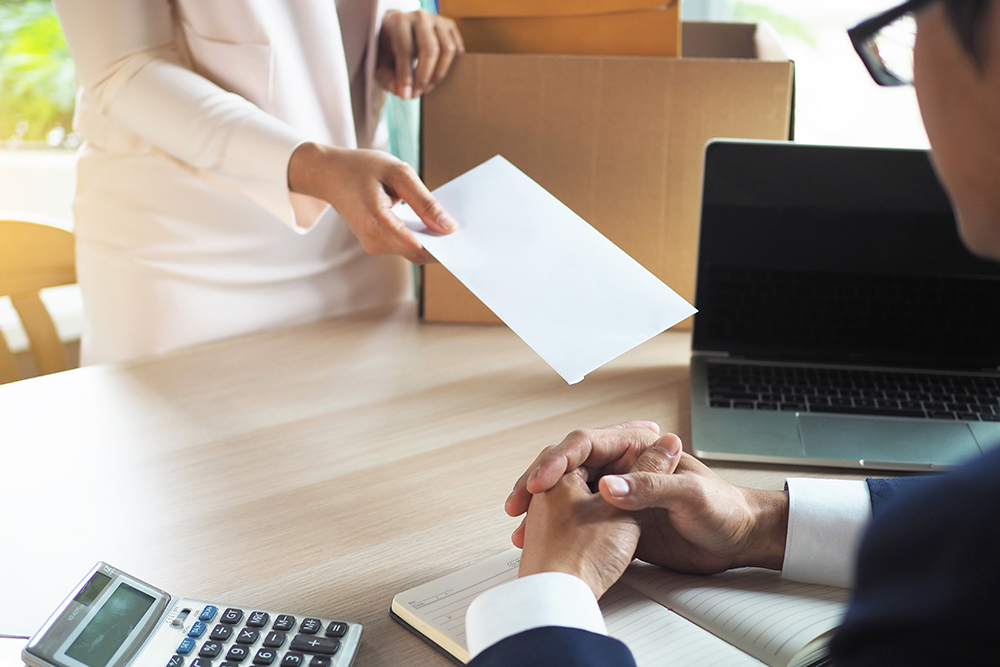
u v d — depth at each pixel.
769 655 0.53
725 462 0.81
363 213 0.94
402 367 1.05
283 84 1.13
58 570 0.64
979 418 0.87
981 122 0.31
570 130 1.13
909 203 0.96
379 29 1.25
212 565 0.65
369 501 0.74
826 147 0.96
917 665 0.32
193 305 1.23
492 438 0.86
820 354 1.00
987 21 0.29
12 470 0.78
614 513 0.58
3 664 0.52
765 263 1.00
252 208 1.22
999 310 0.96
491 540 0.69
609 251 0.84
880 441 0.83
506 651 0.46
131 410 0.92
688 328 1.18
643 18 1.13
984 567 0.30
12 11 2.09
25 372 1.95
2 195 2.20
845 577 0.60
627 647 0.48
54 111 2.21
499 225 0.90
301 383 1.00
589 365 0.70
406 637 0.57
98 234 1.24
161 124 1.07
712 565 0.62
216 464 0.81
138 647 0.51
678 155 1.12
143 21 1.08
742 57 1.35
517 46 1.17
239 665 0.51
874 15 0.36
